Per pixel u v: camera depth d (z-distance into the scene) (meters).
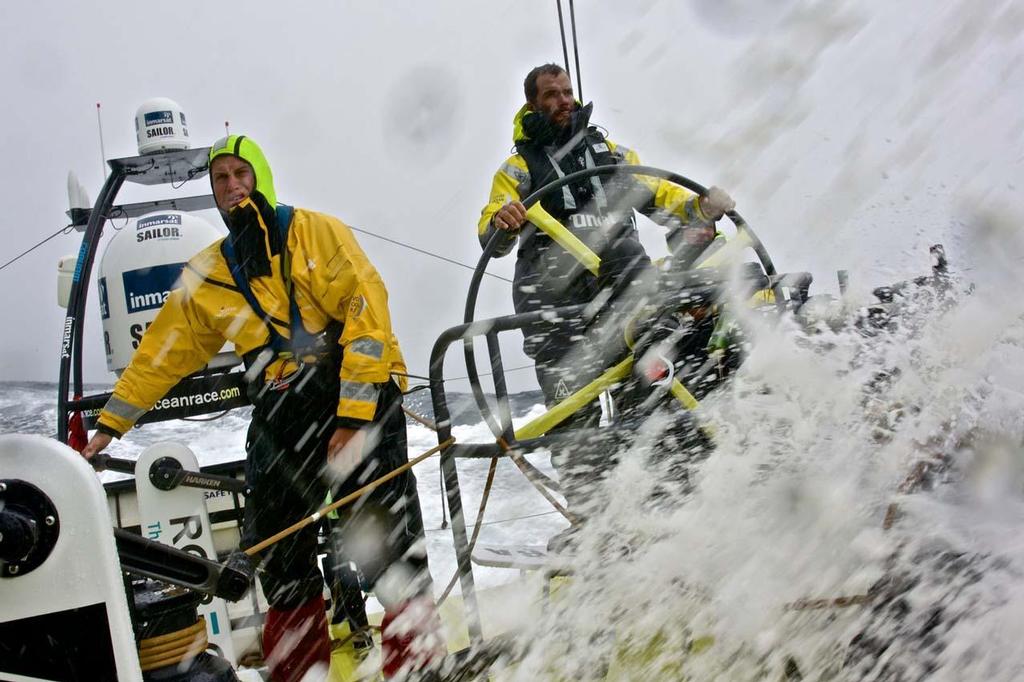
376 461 2.75
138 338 4.07
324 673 2.86
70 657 1.68
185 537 3.23
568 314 2.88
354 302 2.69
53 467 1.71
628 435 2.84
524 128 3.39
